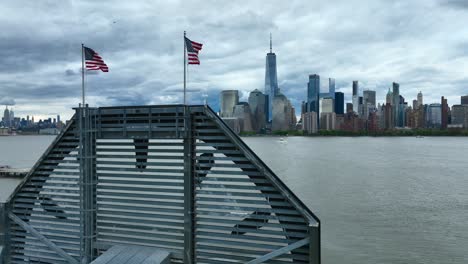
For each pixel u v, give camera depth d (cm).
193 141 1206
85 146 1302
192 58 1295
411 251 3033
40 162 1391
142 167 1277
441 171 8731
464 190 6034
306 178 7400
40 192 1405
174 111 1209
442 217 4162
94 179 1322
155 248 1235
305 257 1089
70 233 1348
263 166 1126
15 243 1426
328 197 5378
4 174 9269
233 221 1165
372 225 3828
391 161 11281
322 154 14425
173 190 1227
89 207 1306
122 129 1280
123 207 1289
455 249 3086
